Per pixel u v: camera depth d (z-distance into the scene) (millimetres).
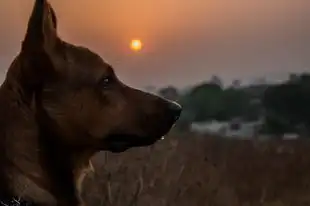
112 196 1784
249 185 3031
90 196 1731
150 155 2059
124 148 928
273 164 3539
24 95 829
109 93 907
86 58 888
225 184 2738
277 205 2848
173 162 2150
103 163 1857
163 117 935
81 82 877
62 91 858
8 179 810
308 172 3428
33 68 832
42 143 839
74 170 885
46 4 842
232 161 3289
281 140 4777
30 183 820
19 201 809
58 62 858
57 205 846
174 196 1968
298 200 2977
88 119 881
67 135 866
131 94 928
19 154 818
